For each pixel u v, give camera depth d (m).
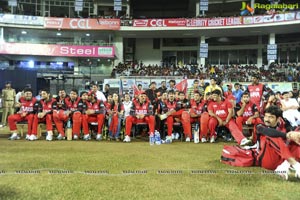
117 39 27.14
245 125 7.31
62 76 19.50
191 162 4.37
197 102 7.73
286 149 3.41
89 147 5.95
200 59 26.94
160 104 7.65
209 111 7.41
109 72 26.81
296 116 6.67
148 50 29.30
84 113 7.44
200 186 3.08
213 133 7.37
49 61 26.16
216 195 2.80
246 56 27.70
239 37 27.75
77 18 25.17
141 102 7.38
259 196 2.78
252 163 4.03
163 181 3.26
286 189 3.01
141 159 4.58
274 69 23.02
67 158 4.57
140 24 25.45
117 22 25.36
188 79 20.62
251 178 3.42
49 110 7.23
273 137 3.54
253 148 4.14
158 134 6.98
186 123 7.49
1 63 26.06
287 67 23.03
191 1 28.56
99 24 25.31
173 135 7.98
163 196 2.76
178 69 25.03
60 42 26.94
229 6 28.50
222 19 24.45
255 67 24.64
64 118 7.31
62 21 25.05
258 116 7.09
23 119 7.20
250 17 23.73
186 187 3.04
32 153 5.02
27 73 14.20
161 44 29.19
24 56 25.55
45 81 18.98
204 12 27.55
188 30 25.36
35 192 2.83
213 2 27.75
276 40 26.80
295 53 26.08
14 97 11.11
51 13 27.55
